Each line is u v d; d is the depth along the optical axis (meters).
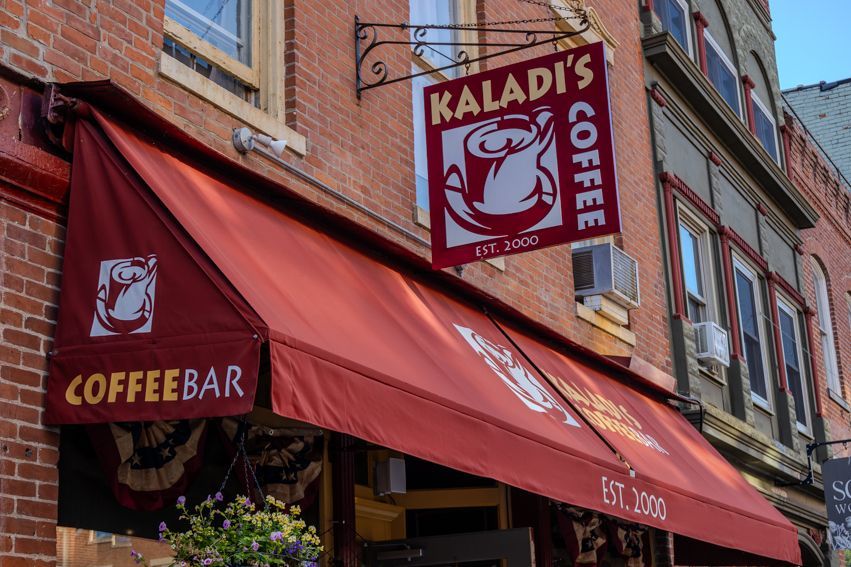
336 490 7.92
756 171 17.92
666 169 14.55
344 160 8.46
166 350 5.16
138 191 5.61
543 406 8.18
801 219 19.75
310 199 7.47
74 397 5.31
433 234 8.45
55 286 5.67
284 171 7.75
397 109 9.31
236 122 7.41
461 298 9.20
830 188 22.66
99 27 6.39
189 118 6.98
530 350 9.59
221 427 6.50
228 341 5.06
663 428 11.47
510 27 11.51
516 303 10.55
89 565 5.77
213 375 5.02
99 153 5.77
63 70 6.06
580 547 10.12
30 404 5.37
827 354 21.30
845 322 22.36
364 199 8.62
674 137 15.34
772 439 16.72
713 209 16.08
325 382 5.33
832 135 27.28
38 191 5.67
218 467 6.49
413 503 9.58
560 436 7.61
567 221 8.05
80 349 5.38
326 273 6.87
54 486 5.43
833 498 16.41
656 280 13.91
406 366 6.34
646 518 8.40
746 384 15.77
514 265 10.67
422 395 6.08
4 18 5.75
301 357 5.20
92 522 5.68
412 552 8.81
